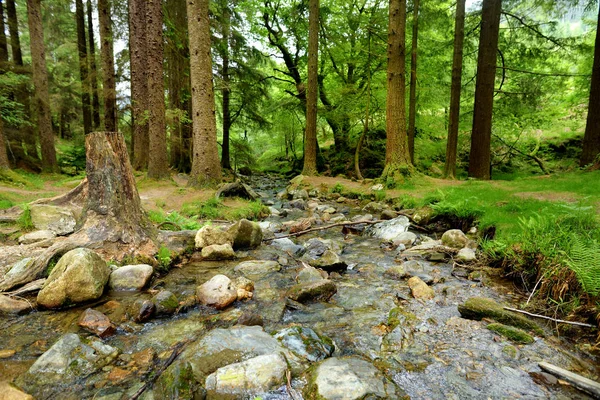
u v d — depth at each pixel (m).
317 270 4.67
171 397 2.09
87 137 4.60
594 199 6.48
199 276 4.57
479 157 13.14
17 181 10.58
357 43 16.84
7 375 2.32
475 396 2.20
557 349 2.74
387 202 10.38
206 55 10.03
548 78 15.67
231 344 2.64
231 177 19.36
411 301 3.77
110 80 15.61
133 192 4.88
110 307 3.50
